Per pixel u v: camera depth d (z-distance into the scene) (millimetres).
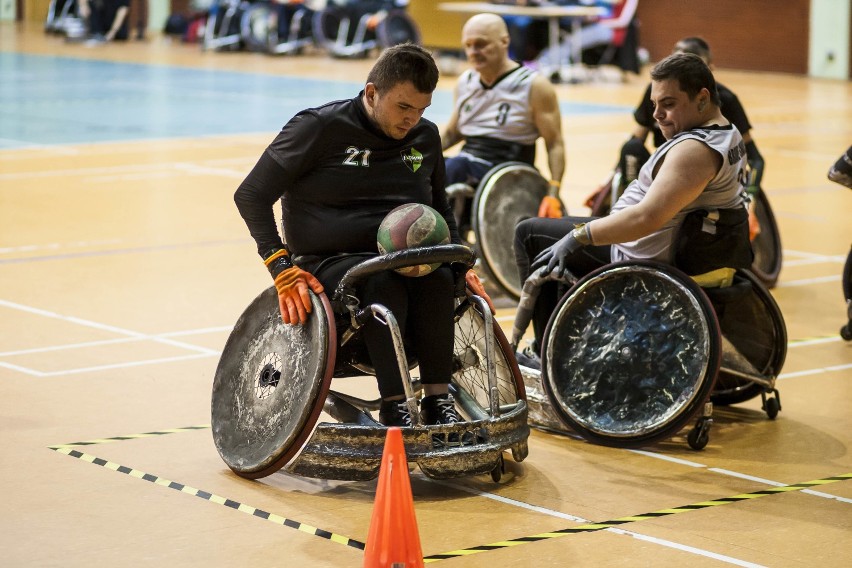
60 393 7934
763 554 5594
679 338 7066
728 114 10820
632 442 7082
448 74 35031
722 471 6777
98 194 16312
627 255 7488
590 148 21453
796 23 36500
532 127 11117
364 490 6395
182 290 10992
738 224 7359
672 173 7078
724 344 7516
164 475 6523
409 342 6656
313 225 6680
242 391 6652
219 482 6441
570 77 33312
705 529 5895
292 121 6633
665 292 7137
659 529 5891
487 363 6559
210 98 28172
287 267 6516
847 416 7820
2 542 5578
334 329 6316
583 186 17641
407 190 6758
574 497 6336
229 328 9703
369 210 6680
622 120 25453
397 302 6422
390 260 6258
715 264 7348
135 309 10242
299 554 5508
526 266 8141
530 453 7078
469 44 11070
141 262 12180
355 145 6621
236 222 14562
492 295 11203
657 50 39469
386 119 6516
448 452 6223
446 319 6512
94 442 7012
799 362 9039
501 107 11109
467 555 5527
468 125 11305
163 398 7887
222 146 21234
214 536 5703
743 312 7793
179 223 14391
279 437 6312
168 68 35250
